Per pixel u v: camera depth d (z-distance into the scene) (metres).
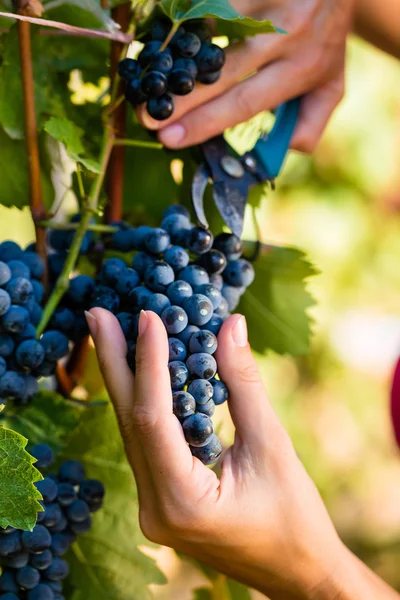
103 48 0.94
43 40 0.93
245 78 0.94
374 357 2.23
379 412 2.30
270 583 0.88
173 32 0.85
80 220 0.91
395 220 2.23
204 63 0.87
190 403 0.79
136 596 0.93
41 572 0.86
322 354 2.21
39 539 0.84
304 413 2.27
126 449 0.84
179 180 1.04
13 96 0.92
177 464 0.80
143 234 0.86
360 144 2.13
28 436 0.90
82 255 0.93
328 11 0.95
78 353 0.94
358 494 2.30
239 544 0.85
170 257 0.84
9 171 0.94
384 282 2.20
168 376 0.79
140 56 0.86
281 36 0.93
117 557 0.93
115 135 0.92
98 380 1.01
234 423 0.85
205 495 0.82
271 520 0.84
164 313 0.81
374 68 2.11
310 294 0.99
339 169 2.15
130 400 0.82
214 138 0.92
